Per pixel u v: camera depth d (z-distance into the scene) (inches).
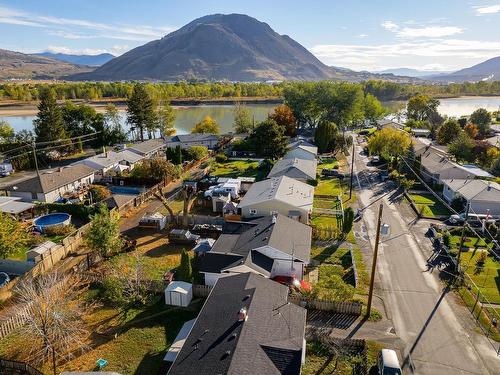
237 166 3326.8
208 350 936.9
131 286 1362.0
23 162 3444.9
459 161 3361.2
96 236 1608.0
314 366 1058.1
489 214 2095.2
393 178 2876.5
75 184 2704.2
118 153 3383.4
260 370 869.8
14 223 1637.6
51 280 1183.6
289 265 1494.8
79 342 1093.8
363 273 1542.8
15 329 1211.9
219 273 1422.2
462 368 1058.7
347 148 3988.7
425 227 1998.0
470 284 1464.1
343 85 4955.7
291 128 4367.6
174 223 2037.4
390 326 1229.7
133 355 1107.3
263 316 1047.0
